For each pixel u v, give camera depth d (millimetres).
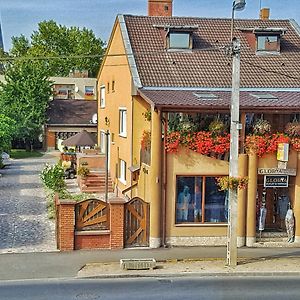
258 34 29109
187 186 21953
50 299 15406
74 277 17531
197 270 18328
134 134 26828
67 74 88750
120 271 18016
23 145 62844
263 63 28422
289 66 28375
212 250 21141
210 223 22062
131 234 21234
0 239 21844
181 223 21875
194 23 30609
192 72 26797
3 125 42500
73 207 20375
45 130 61812
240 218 21797
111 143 34312
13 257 19453
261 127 22016
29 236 22359
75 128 62312
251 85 26609
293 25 31875
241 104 21609
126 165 28844
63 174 34812
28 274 17688
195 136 21625
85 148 42719
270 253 20844
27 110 60250
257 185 22391
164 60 27422
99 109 41688
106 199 26859
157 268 18469
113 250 20703
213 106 21234
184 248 21375
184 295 15906
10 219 25281
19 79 61281
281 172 22078
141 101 26672
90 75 90562
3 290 16141
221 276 18016
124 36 28406
